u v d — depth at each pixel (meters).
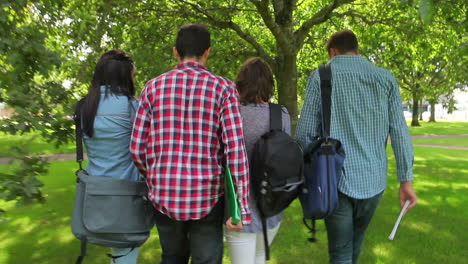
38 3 3.01
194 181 1.92
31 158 2.33
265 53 8.16
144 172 2.05
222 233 2.16
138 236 2.20
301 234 4.56
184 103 1.94
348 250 2.42
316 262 3.70
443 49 8.88
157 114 1.96
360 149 2.33
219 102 1.95
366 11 9.81
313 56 11.26
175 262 2.20
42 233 4.55
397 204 6.02
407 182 2.39
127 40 7.19
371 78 2.33
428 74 27.78
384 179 2.43
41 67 2.69
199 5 8.00
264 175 2.05
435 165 10.20
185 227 2.11
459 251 3.97
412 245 4.14
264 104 2.27
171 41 7.44
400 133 2.38
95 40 5.02
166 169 1.93
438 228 4.75
